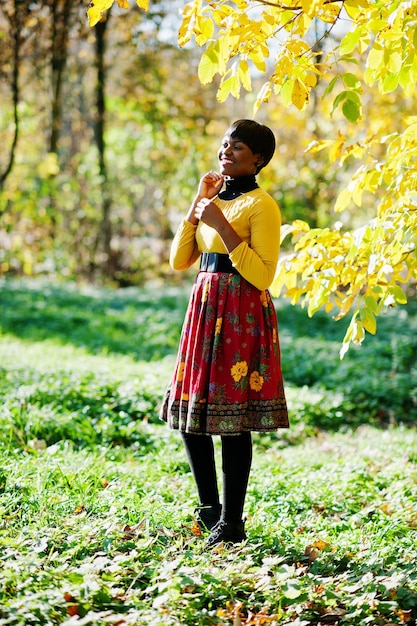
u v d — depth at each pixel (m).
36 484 4.30
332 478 5.54
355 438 7.86
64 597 2.99
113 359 10.42
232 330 3.60
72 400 7.29
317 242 4.43
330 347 12.07
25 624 2.81
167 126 22.17
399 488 5.21
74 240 21.80
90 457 5.28
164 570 3.25
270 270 3.63
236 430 3.55
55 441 6.11
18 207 18.97
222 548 3.60
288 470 5.87
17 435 5.88
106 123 23.14
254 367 3.64
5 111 20.23
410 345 12.01
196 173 22.19
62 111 24.80
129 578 3.26
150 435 6.66
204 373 3.60
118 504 4.12
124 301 16.30
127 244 24.45
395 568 3.58
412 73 3.66
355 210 18.20
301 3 3.41
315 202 18.75
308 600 3.26
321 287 4.33
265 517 4.40
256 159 3.81
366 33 3.58
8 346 10.16
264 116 22.50
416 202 3.79
